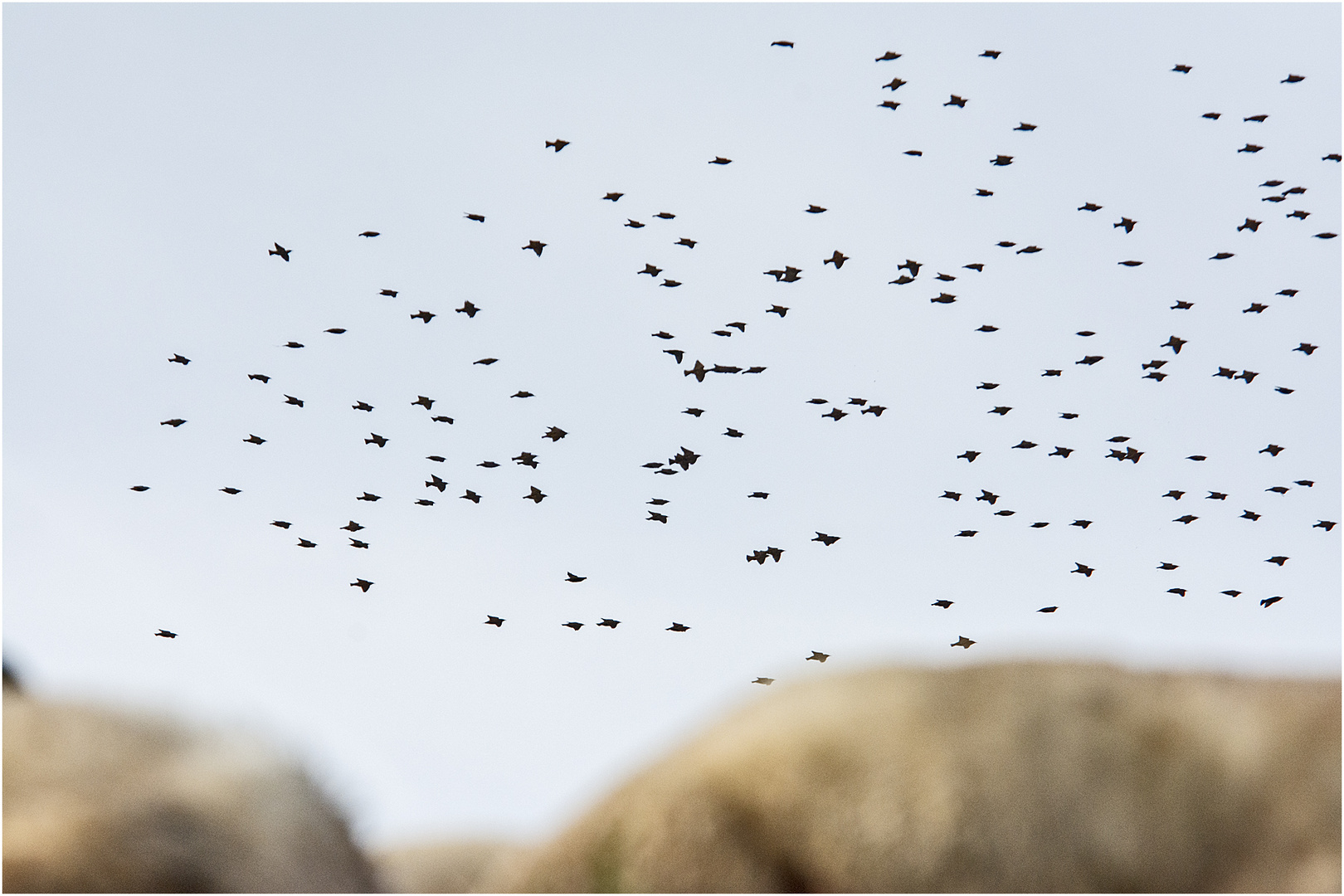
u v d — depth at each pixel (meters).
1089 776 27.84
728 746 29.61
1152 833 26.98
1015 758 28.11
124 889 20.28
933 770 28.05
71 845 20.44
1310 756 27.44
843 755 28.64
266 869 22.84
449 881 41.22
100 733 23.91
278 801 24.47
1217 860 26.64
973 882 26.69
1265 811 26.98
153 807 22.25
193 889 21.31
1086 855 26.91
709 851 27.69
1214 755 27.89
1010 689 29.56
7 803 21.22
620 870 27.77
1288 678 29.69
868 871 27.02
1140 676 29.91
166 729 25.06
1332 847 25.92
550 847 28.92
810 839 27.67
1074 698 29.19
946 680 30.30
